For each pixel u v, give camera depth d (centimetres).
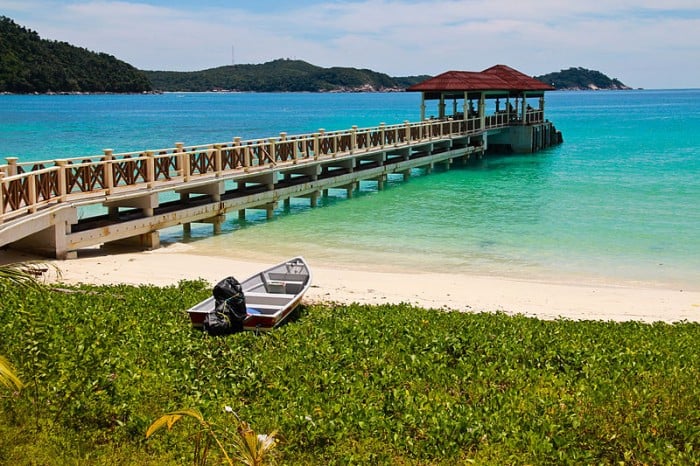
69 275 1563
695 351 1088
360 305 1401
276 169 2445
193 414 621
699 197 2845
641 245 2044
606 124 8019
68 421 786
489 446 758
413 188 3203
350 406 841
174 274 1641
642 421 813
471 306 1445
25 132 6575
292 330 1177
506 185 3262
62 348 984
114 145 5112
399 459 735
